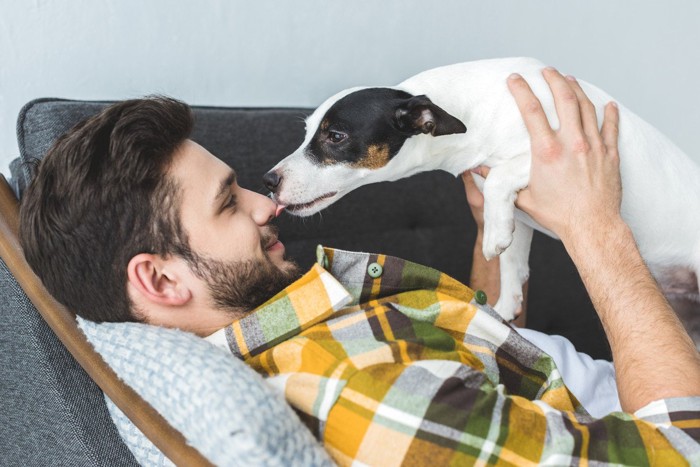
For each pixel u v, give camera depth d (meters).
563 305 2.20
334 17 2.03
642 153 1.54
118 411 1.10
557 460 0.87
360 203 1.86
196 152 1.06
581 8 2.47
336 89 2.11
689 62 2.77
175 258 1.02
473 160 1.54
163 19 1.78
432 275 1.15
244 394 0.84
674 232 1.59
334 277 1.10
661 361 0.99
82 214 0.97
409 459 0.87
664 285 1.69
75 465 1.13
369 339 0.99
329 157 1.53
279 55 1.98
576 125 1.35
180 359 0.91
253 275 1.08
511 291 1.68
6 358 1.24
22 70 1.65
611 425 0.91
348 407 0.89
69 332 1.08
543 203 1.35
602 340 2.27
